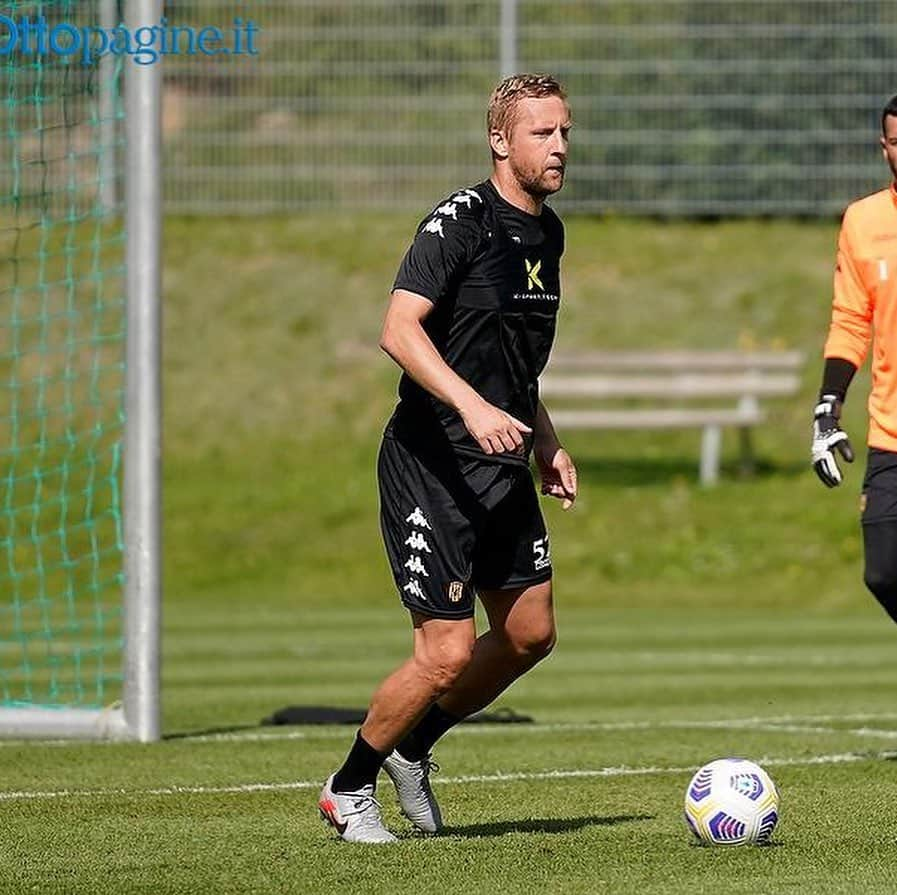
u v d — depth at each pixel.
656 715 37.41
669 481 78.44
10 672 49.03
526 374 20.75
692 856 20.09
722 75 93.31
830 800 24.34
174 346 88.94
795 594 67.81
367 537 73.81
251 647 53.34
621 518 74.44
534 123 20.19
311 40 94.50
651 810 23.86
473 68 94.38
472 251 20.09
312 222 96.25
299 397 86.06
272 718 35.78
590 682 44.50
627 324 88.75
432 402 20.28
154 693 32.53
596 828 22.20
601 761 29.34
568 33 93.81
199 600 68.69
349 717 35.84
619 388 79.00
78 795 25.53
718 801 20.62
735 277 91.56
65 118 40.31
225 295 91.69
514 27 93.56
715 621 61.19
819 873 19.08
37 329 84.44
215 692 42.66
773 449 82.00
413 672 20.42
